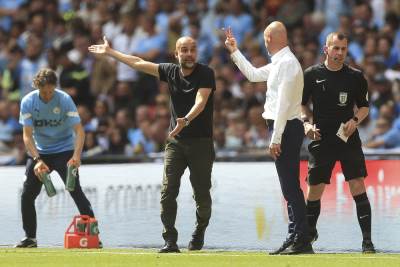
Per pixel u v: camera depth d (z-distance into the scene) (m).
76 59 60.25
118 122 52.91
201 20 62.06
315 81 31.20
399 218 34.78
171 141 31.17
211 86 30.69
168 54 60.78
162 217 31.09
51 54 58.53
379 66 52.31
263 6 61.88
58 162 34.75
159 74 31.41
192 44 30.53
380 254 31.09
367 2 60.66
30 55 63.25
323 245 35.25
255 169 36.31
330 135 31.30
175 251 30.97
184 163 31.30
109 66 59.06
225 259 27.86
